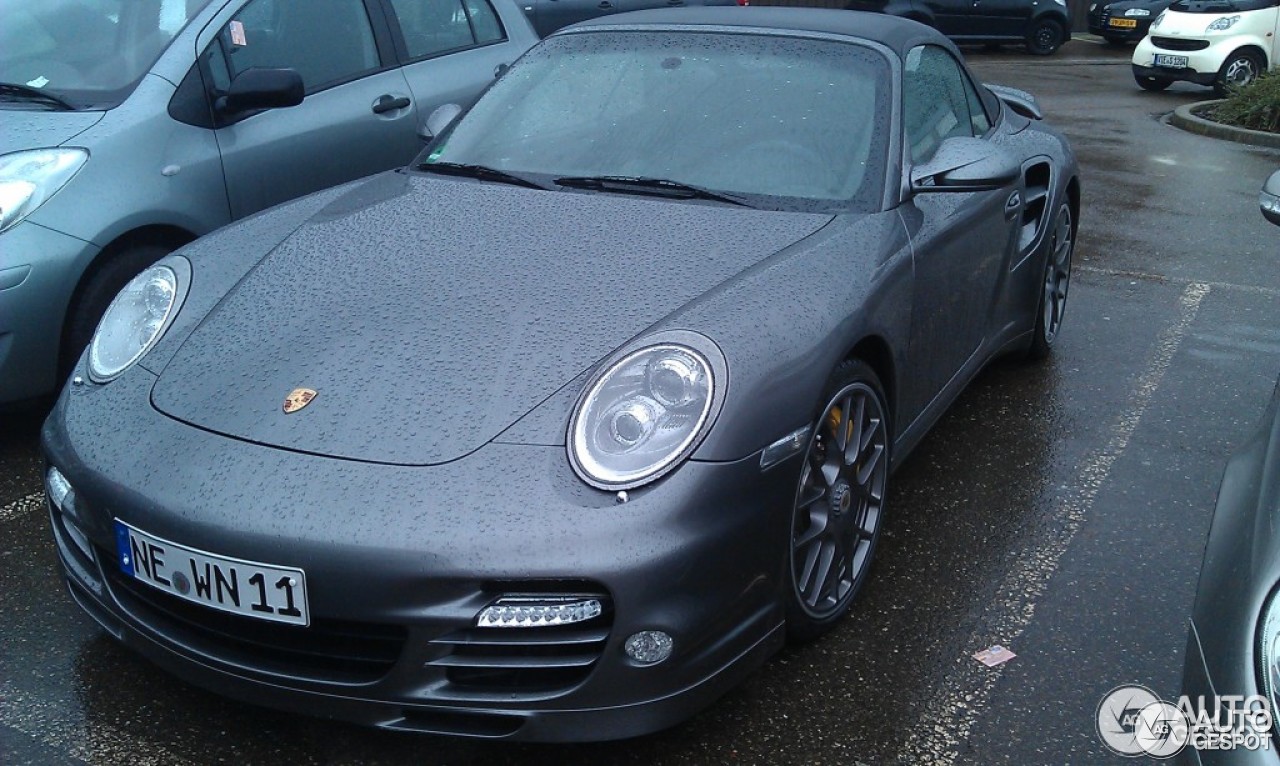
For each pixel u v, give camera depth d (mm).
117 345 2686
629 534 2098
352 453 2199
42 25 4340
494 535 2070
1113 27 19375
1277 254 6570
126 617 2383
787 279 2617
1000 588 3057
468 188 3209
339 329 2510
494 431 2213
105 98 4086
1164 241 6828
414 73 5078
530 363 2350
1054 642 2818
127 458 2324
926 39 3816
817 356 2473
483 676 2178
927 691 2613
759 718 2504
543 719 2164
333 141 4676
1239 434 4086
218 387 2418
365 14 4949
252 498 2162
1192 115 11758
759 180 3107
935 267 3158
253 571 2129
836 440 2668
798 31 3559
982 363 3963
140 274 2941
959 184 3125
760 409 2299
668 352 2291
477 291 2594
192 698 2551
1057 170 4477
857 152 3166
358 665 2193
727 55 3498
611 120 3375
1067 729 2498
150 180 3979
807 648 2764
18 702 2521
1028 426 4109
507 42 5574
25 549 3180
